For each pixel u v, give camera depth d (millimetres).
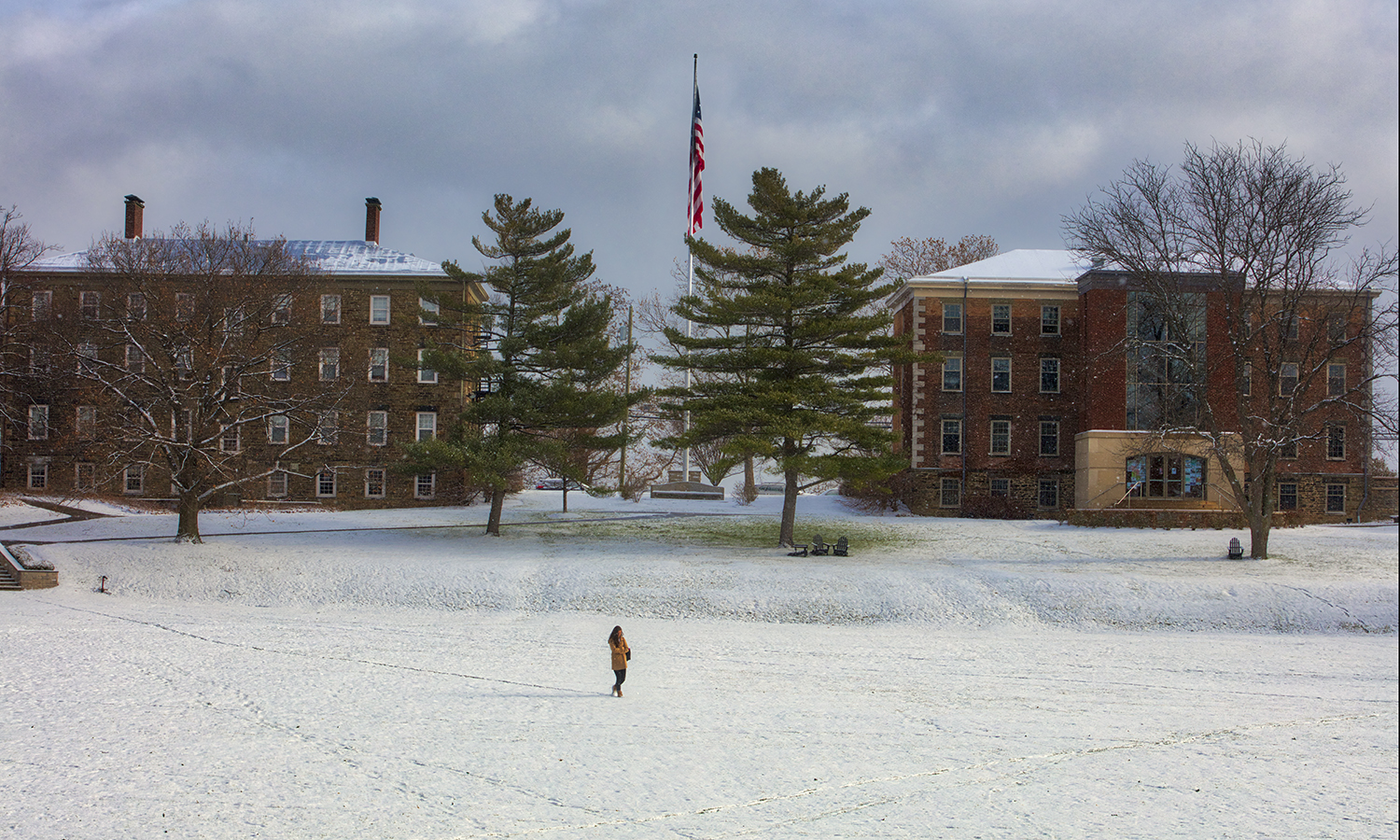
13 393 45156
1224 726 16188
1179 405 43969
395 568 31500
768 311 35656
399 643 23016
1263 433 35500
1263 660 21844
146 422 37062
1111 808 11914
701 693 18203
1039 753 14445
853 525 43656
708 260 37062
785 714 16672
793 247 35562
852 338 35906
